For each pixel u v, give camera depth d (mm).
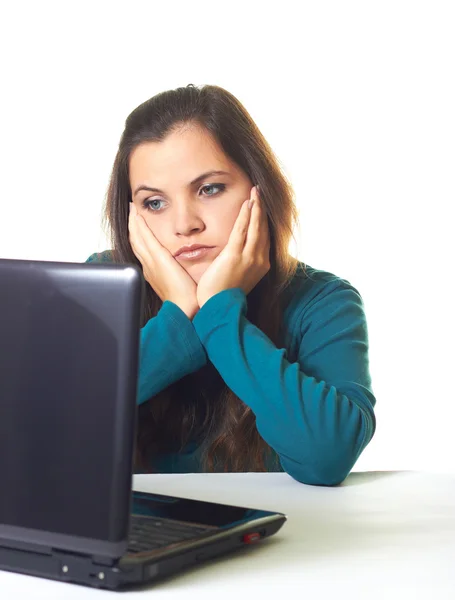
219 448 1529
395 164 2975
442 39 2928
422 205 2975
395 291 2998
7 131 3076
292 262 1562
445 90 2938
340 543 885
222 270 1420
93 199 3078
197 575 772
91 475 707
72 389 718
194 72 3020
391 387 3018
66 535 716
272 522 879
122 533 697
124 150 1528
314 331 1533
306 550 857
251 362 1323
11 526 741
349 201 2994
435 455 3004
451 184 2955
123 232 1591
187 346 1414
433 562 817
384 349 3016
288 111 2990
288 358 1564
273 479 1274
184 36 3021
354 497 1136
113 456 698
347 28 2961
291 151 2992
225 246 1473
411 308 2998
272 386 1291
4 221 3094
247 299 1584
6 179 3086
